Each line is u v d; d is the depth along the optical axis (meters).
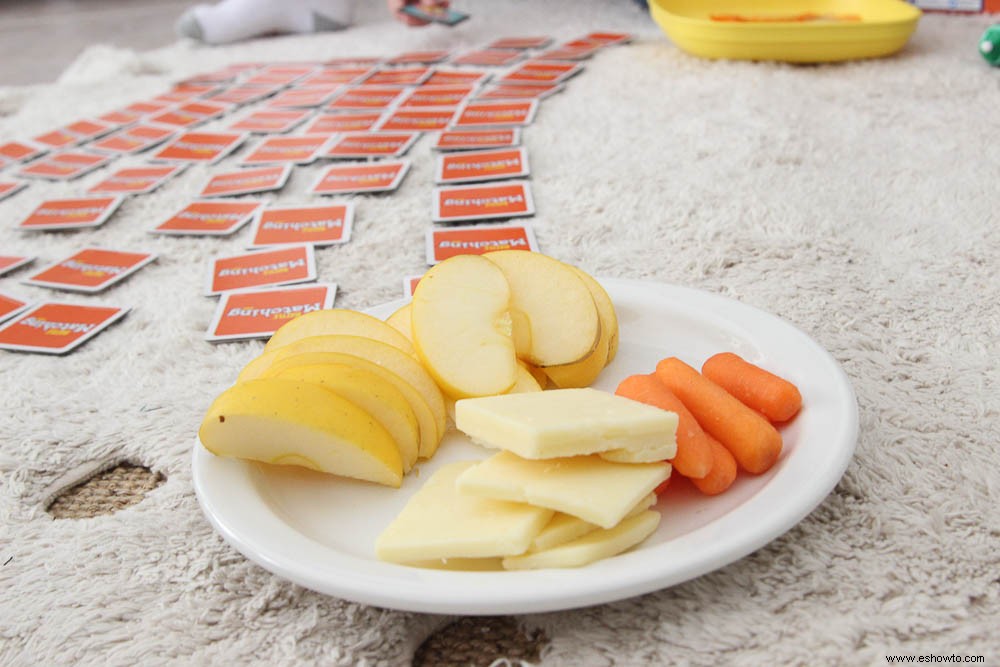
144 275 0.63
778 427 0.42
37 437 0.49
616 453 0.38
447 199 0.68
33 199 0.75
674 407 0.40
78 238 0.68
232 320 0.57
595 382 0.46
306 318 0.46
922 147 0.70
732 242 0.60
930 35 0.93
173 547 0.42
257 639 0.39
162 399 0.51
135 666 0.37
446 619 0.39
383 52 1.03
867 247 0.59
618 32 1.01
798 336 0.45
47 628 0.40
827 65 0.86
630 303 0.49
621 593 0.34
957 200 0.63
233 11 1.11
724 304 0.48
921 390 0.47
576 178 0.69
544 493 0.36
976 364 0.49
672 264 0.59
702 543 0.35
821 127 0.74
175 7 1.57
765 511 0.36
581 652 0.36
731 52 0.88
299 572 0.35
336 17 1.13
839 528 0.40
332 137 0.80
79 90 1.00
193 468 0.41
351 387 0.42
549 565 0.36
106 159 0.81
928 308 0.53
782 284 0.56
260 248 0.64
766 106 0.78
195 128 0.86
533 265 0.46
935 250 0.58
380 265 0.61
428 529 0.37
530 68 0.92
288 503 0.41
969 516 0.41
